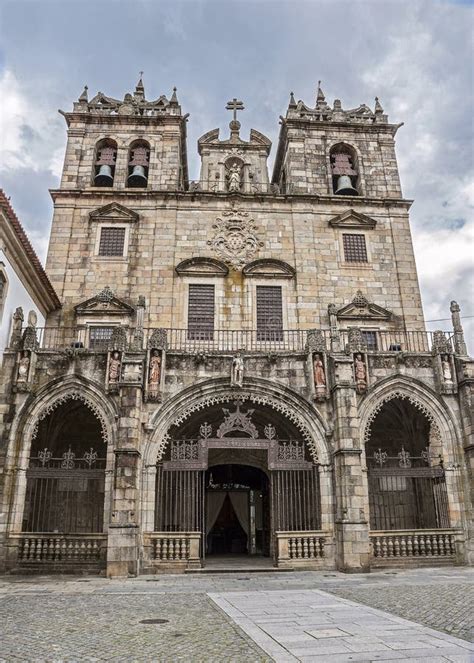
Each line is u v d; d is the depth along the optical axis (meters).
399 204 31.58
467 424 21.69
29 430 21.08
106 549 19.81
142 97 34.53
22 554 19.92
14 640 9.72
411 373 22.70
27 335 21.95
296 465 21.41
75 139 32.41
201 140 33.38
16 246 21.97
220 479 29.23
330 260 29.95
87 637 9.88
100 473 20.75
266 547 26.75
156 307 28.28
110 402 21.42
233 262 29.59
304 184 32.09
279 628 10.34
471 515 20.97
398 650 8.60
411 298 29.50
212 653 8.62
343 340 27.80
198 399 21.94
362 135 33.81
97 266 29.05
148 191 30.62
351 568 19.25
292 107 34.44
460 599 13.30
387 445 26.70
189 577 18.61
